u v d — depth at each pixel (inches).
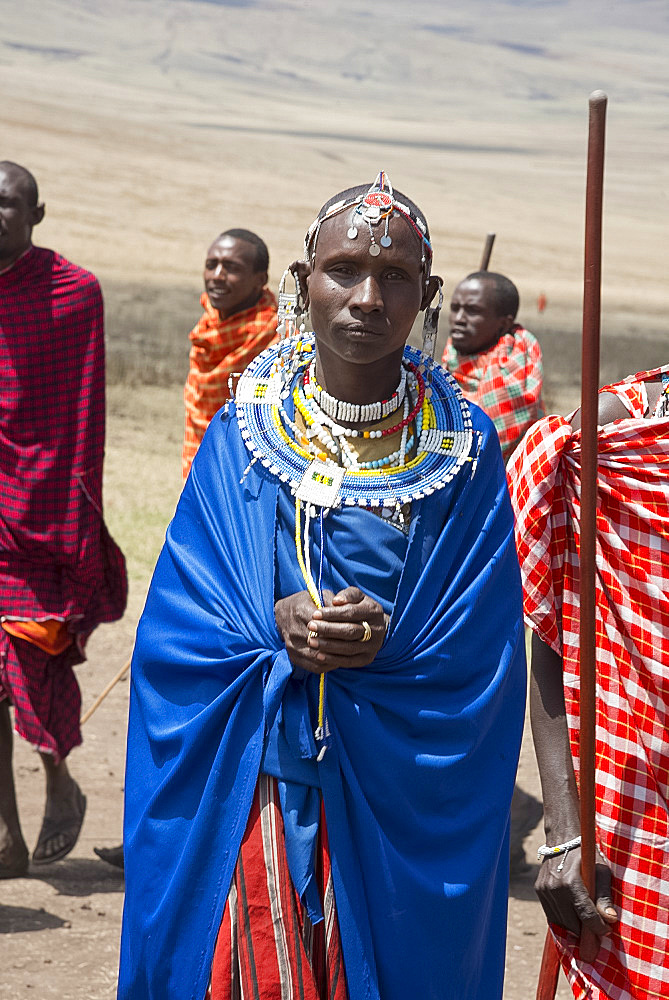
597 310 127.3
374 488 127.5
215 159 2011.6
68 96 2930.6
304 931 125.3
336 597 120.0
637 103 5300.2
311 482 127.3
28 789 270.1
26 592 234.4
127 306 1000.9
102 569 241.4
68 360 234.5
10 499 234.4
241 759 126.3
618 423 141.3
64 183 1552.7
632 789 139.1
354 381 130.1
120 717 313.7
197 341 292.2
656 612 138.5
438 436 131.5
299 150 2391.7
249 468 130.2
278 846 125.1
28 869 237.6
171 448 619.2
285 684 123.1
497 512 132.9
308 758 125.4
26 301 231.8
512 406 260.5
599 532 140.6
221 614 128.7
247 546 127.8
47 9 6166.3
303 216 1577.3
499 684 129.4
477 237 1627.7
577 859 138.3
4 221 227.9
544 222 1859.0
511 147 3378.4
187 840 127.3
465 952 129.2
